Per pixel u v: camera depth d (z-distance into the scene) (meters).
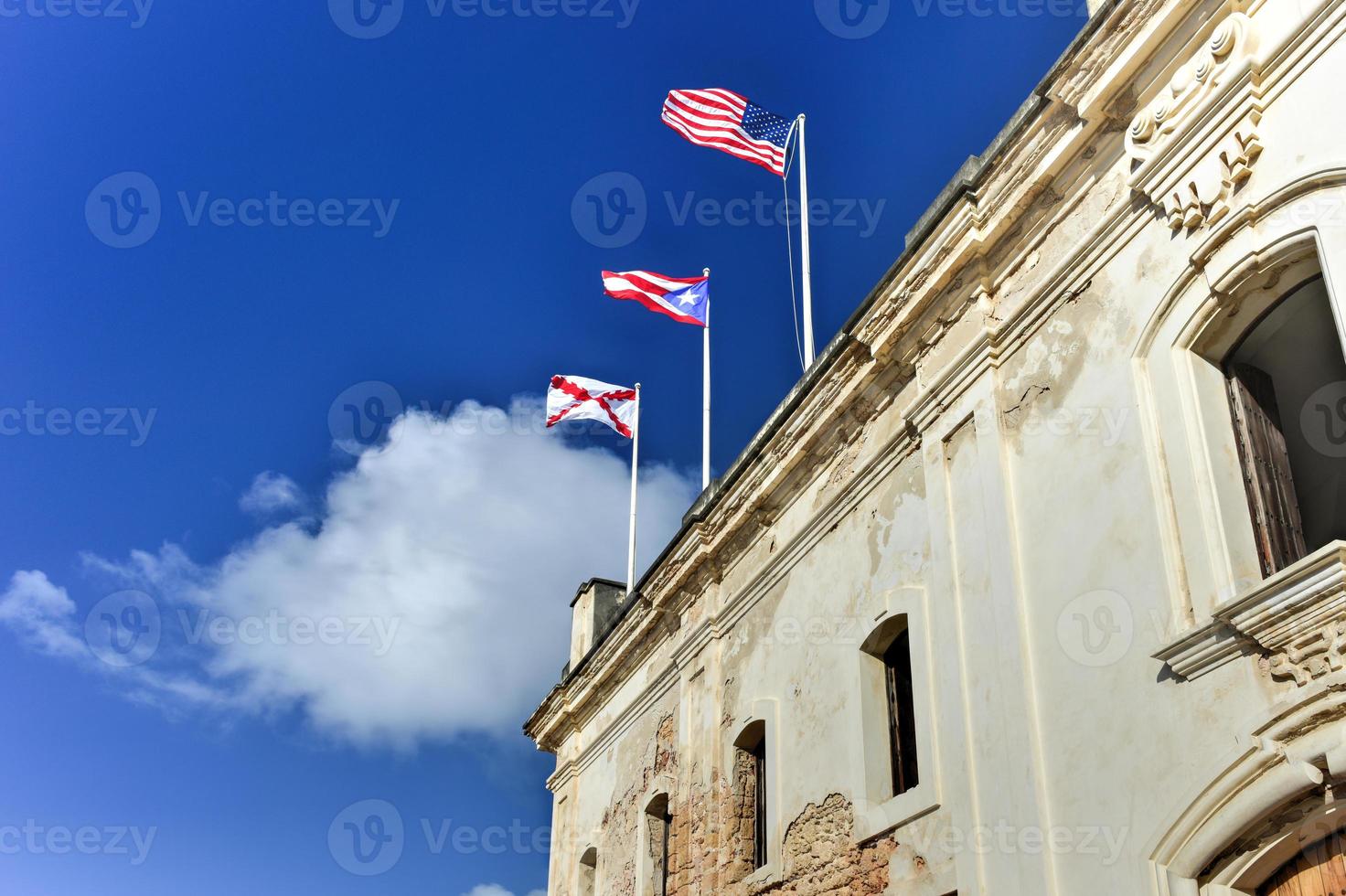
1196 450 7.60
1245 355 7.89
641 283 17.92
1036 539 8.96
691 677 15.01
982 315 10.14
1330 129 7.03
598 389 21.33
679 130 15.71
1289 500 7.60
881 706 10.97
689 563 15.27
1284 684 6.57
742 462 14.16
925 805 9.54
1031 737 8.42
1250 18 7.85
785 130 15.66
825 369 12.38
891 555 11.01
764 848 12.71
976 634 9.35
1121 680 7.78
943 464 10.22
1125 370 8.37
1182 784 7.09
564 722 20.30
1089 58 8.95
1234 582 7.12
